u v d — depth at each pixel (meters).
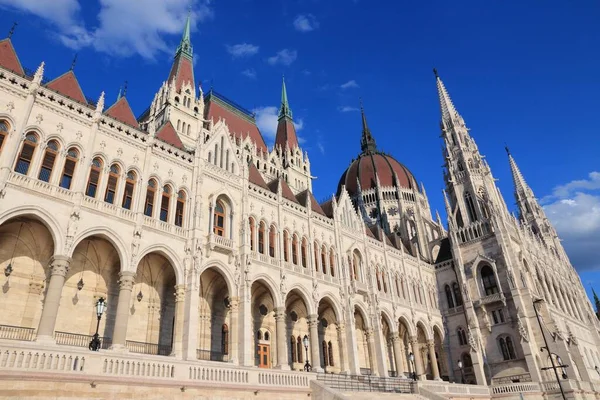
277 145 87.69
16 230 29.47
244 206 41.81
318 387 34.47
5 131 28.11
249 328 36.97
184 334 32.75
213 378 29.09
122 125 34.97
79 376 22.64
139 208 33.62
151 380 25.48
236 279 38.38
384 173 106.19
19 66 31.67
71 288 31.61
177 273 34.53
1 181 26.38
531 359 55.94
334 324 54.50
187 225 36.84
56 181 29.48
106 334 32.50
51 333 25.50
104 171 32.72
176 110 61.50
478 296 64.31
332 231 53.25
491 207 68.25
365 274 55.06
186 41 73.56
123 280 30.70
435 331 66.06
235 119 79.31
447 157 78.88
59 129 30.73
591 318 84.19
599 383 63.62
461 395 49.19
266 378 32.31
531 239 78.56
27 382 20.98
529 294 60.12
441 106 85.62
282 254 44.19
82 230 29.52
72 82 34.88
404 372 57.91
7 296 28.56
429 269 70.44
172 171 37.78
